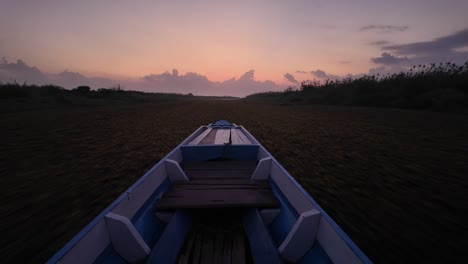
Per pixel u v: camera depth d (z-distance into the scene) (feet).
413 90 51.67
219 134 15.89
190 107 75.56
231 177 9.02
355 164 15.06
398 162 15.40
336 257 4.22
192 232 5.80
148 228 5.79
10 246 7.31
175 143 21.65
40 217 8.95
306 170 13.93
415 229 8.04
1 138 23.35
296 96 98.17
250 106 81.92
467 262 6.47
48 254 6.98
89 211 9.43
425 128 27.50
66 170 14.07
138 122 36.32
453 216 8.86
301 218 4.80
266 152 10.01
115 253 4.83
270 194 7.34
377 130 27.27
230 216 6.63
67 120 36.55
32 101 60.13
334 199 10.25
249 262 4.95
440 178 12.66
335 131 27.43
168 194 7.22
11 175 13.25
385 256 6.73
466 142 20.71
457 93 41.73
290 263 4.88
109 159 16.38
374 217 8.79
